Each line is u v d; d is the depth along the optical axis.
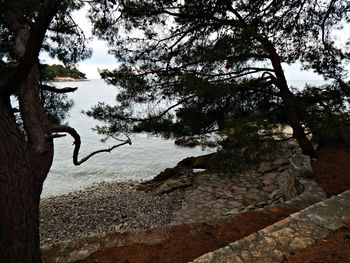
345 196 5.08
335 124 7.07
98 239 5.22
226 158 7.88
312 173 7.40
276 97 9.54
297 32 8.88
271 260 3.47
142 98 8.56
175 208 10.72
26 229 2.71
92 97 86.88
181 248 4.68
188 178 13.35
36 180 2.83
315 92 8.84
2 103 2.74
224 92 7.36
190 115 9.21
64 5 5.40
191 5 8.14
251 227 5.07
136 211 10.94
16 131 2.78
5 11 3.35
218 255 3.63
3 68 2.80
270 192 10.64
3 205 2.56
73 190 16.59
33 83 3.19
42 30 2.44
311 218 4.35
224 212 9.67
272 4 8.13
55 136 3.12
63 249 4.97
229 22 8.05
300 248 3.64
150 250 4.73
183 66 7.77
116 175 19.34
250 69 8.34
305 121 8.38
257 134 7.16
